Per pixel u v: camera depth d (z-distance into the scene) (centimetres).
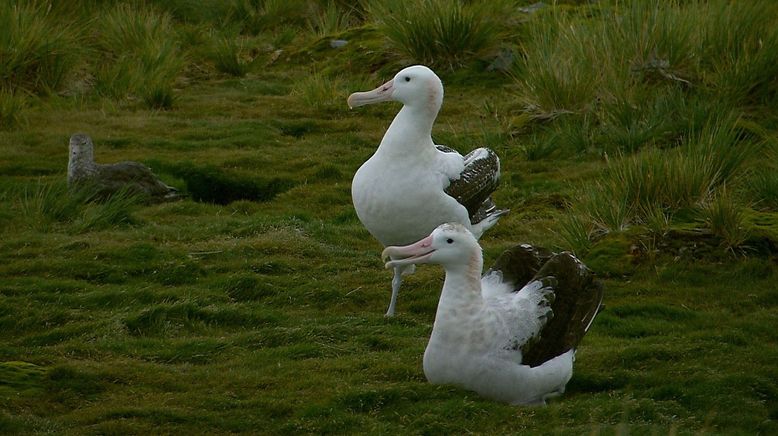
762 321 1044
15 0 2048
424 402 810
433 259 812
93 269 1157
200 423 791
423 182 1067
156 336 1002
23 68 1902
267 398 836
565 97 1736
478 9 2050
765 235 1204
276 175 1550
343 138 1745
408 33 2036
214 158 1597
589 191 1318
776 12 1861
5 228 1290
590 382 890
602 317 1056
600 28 1828
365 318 1048
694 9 1834
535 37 1888
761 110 1670
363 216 1096
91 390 859
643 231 1230
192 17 2538
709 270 1167
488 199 1185
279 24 2581
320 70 2159
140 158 1580
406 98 1077
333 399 823
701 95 1703
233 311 1051
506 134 1700
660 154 1356
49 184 1447
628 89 1725
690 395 854
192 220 1361
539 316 832
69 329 997
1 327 1015
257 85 2094
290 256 1227
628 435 749
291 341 976
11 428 768
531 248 917
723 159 1353
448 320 817
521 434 754
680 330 1027
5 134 1680
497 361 809
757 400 852
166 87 1925
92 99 1933
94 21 2205
